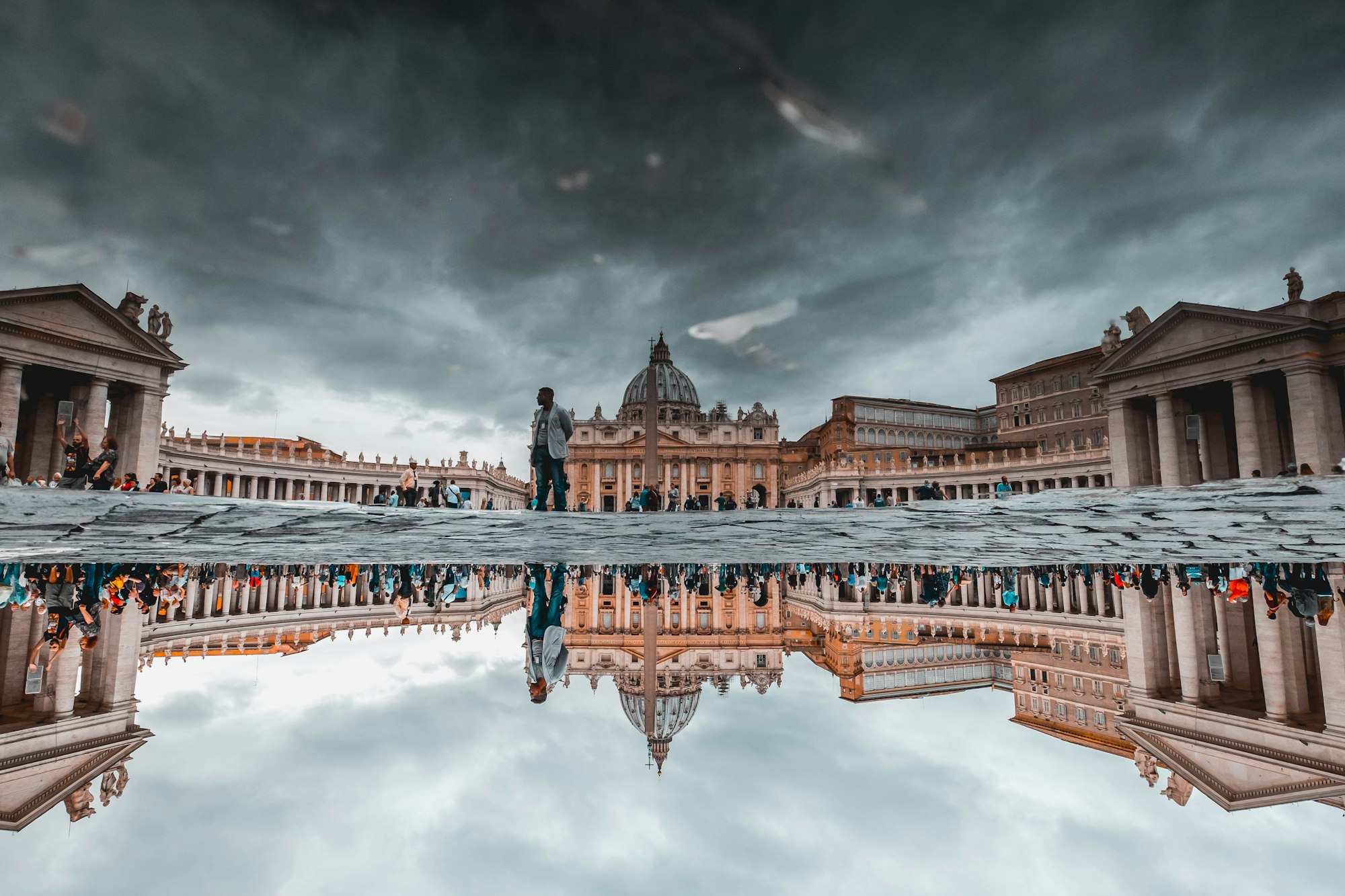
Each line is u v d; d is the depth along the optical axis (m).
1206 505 22.58
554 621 10.37
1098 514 22.98
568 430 18.53
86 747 11.06
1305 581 11.50
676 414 156.00
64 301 42.16
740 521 28.58
